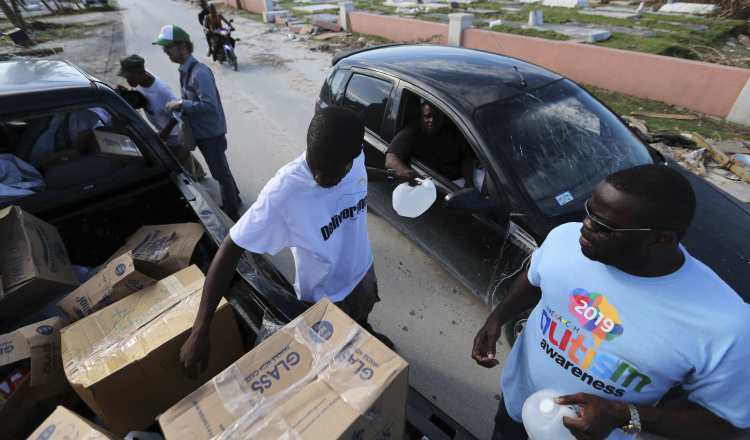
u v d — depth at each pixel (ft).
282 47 36.91
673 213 2.89
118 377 4.37
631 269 3.32
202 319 4.53
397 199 7.41
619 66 21.81
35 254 5.73
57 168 6.78
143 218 7.71
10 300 5.44
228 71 30.30
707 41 28.60
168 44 10.03
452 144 9.51
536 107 8.75
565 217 7.37
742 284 6.66
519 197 7.53
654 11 39.01
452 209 7.63
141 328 4.83
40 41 42.01
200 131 10.95
